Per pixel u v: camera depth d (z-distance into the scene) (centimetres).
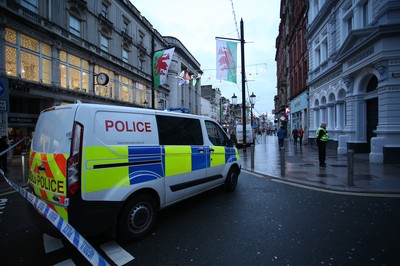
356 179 662
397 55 878
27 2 1404
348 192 556
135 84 2644
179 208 455
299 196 529
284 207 455
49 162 295
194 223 381
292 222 381
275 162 1041
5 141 902
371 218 395
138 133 346
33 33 1416
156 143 372
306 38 1962
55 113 310
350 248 296
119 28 2358
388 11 891
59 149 285
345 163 951
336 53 1334
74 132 277
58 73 1594
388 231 345
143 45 2872
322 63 1594
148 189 352
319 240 318
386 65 898
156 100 3188
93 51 1914
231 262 267
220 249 297
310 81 1869
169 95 3753
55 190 283
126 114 337
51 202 288
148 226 340
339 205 464
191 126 464
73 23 1766
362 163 933
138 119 353
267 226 366
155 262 269
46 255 288
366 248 296
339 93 1370
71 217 267
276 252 288
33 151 341
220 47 1223
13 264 267
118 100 2262
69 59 1708
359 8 1139
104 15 2147
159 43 3284
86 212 274
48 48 1543
